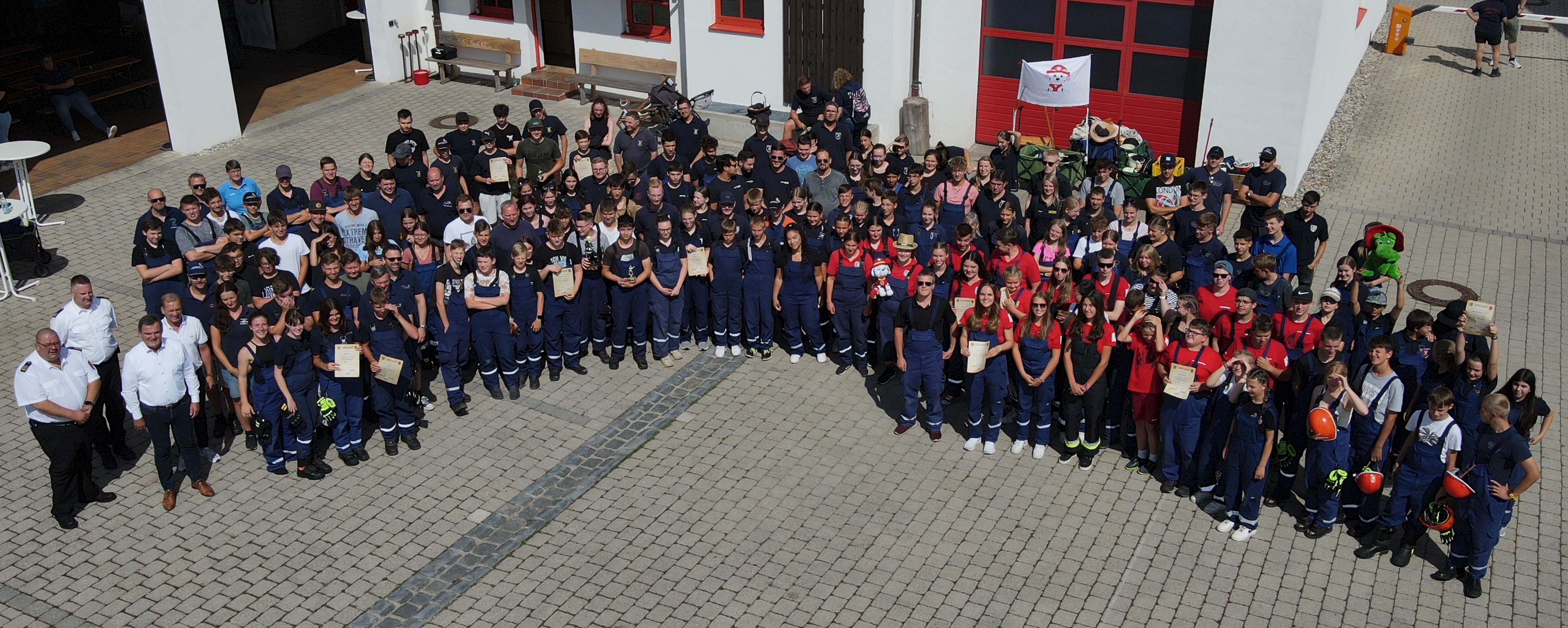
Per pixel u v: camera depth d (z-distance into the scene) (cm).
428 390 1143
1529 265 1406
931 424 1073
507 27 2112
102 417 1015
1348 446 908
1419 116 1902
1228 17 1538
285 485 1025
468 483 1027
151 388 952
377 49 2133
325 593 893
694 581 902
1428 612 865
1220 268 1002
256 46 2369
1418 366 927
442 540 952
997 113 1812
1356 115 1902
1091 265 1111
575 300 1170
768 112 1384
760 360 1230
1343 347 913
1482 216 1539
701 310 1221
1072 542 941
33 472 1047
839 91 1581
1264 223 1202
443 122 1942
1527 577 899
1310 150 1644
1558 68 2127
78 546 947
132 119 1978
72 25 2327
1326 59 1634
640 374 1208
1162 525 961
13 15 2270
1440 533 880
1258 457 913
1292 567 913
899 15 1697
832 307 1164
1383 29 2395
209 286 1088
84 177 1730
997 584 894
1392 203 1578
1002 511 980
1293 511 979
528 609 877
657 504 995
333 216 1285
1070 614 863
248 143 1862
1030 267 1109
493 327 1113
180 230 1175
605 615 869
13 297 1360
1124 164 1500
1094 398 994
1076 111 1755
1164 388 952
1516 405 860
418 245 1130
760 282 1185
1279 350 960
